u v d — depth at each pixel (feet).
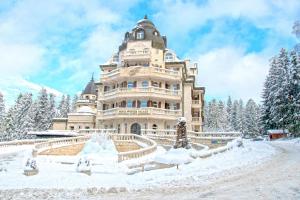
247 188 43.19
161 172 59.88
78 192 41.73
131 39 197.26
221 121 405.59
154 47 193.47
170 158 75.36
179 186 46.06
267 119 223.92
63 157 105.40
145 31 195.21
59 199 38.04
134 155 95.91
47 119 281.54
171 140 129.39
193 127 202.28
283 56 207.21
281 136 198.18
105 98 188.34
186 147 84.84
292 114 186.19
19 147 127.13
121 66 196.95
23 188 43.60
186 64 225.97
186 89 193.47
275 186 43.50
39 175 56.85
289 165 64.59
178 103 184.34
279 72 202.90
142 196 39.70
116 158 97.30
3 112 289.12
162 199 37.88
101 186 45.09
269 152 92.58
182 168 63.93
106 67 207.41
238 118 371.35
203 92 220.84
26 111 276.62
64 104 355.15
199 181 49.88
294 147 112.27
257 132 320.50
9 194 40.27
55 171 64.08
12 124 250.98
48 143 122.83
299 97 183.62
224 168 62.80
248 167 64.13
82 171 59.62
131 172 63.93
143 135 144.87
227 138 122.83
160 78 180.04
